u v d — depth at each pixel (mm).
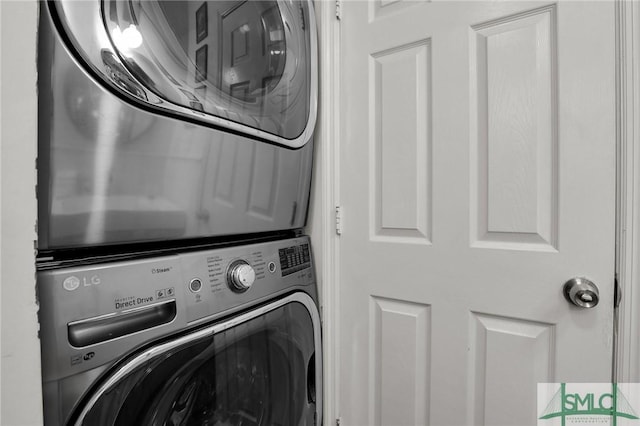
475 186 812
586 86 691
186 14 577
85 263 458
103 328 452
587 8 689
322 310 973
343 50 1004
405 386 912
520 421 760
